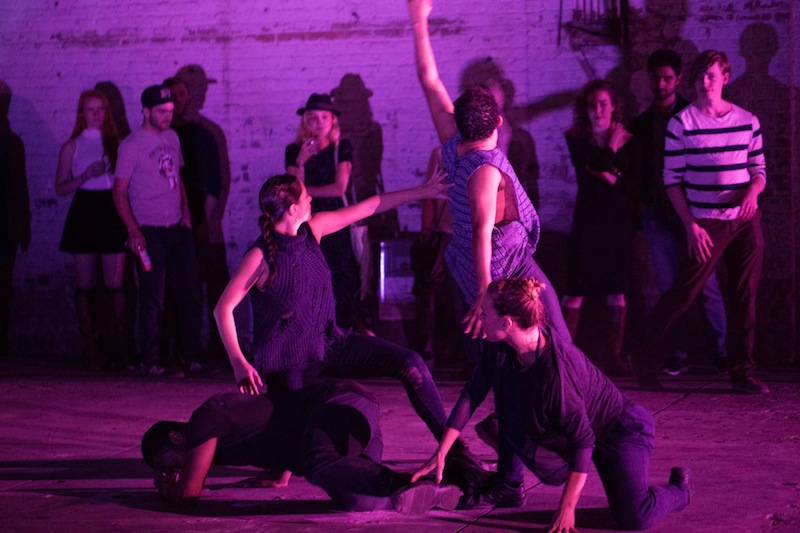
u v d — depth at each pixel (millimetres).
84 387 7633
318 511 4297
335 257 7973
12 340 9508
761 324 8094
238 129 9000
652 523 3934
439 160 7598
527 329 3662
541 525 4043
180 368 8359
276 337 4363
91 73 9242
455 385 7500
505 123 7805
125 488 4727
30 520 4199
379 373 4562
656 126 7637
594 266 7676
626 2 8188
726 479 4668
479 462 4465
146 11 9109
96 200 8508
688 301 6930
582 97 7703
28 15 9328
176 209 8180
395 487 3908
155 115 8062
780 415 6137
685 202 6973
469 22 8500
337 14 8773
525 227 4480
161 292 8195
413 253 8125
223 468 5133
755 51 7965
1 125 9422
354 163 8820
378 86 8742
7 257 9398
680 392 6957
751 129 6855
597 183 7652
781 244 8008
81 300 8578
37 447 5645
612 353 7785
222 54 8992
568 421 3674
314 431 4113
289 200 4336
